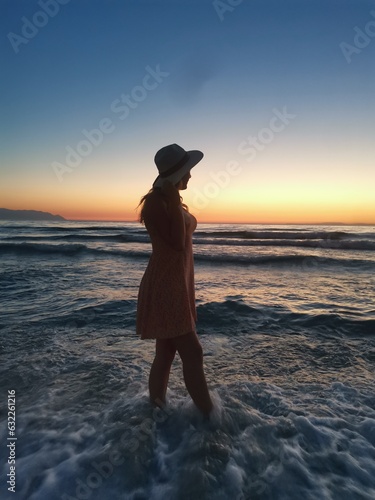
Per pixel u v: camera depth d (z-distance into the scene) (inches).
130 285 286.2
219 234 1194.0
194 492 59.4
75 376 109.2
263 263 454.3
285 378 108.5
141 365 118.3
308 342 145.9
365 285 290.8
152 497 59.4
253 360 125.1
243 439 73.9
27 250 630.5
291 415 83.0
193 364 80.8
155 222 77.1
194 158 82.0
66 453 70.6
